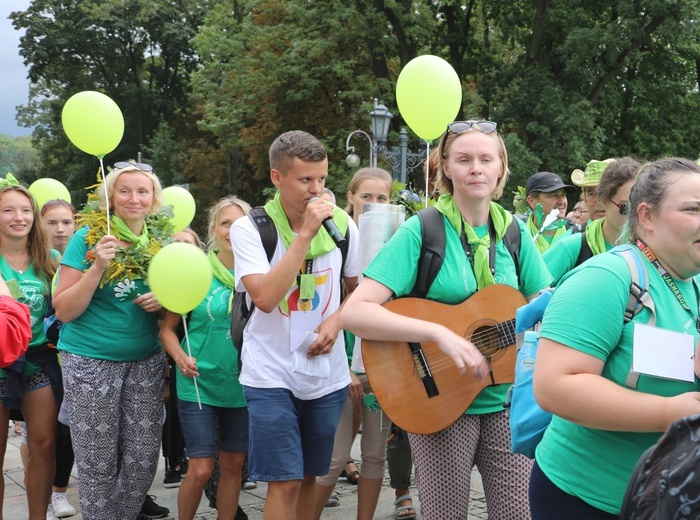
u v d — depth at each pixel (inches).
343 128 911.7
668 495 52.7
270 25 965.8
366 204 151.3
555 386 75.8
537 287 124.0
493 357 117.0
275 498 130.2
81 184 1487.5
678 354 76.7
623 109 910.4
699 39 845.2
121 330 160.2
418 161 556.4
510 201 746.2
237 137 1035.3
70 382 159.6
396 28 842.2
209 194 1235.9
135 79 1467.8
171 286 150.6
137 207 166.2
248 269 132.0
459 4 888.3
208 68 1050.7
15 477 252.7
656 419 71.4
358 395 157.6
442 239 116.7
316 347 133.4
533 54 826.2
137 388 163.5
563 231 217.6
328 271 138.2
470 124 118.1
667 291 79.2
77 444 159.6
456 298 117.5
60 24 1451.8
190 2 1473.9
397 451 185.2
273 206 137.3
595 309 77.1
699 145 936.9
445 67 157.6
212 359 163.2
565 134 772.0
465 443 118.6
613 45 767.1
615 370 78.2
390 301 115.6
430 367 117.6
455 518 119.2
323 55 891.4
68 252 162.7
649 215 79.7
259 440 130.6
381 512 193.3
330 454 140.2
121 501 164.7
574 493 80.4
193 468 161.5
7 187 177.3
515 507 116.8
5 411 170.7
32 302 173.9
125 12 1428.4
